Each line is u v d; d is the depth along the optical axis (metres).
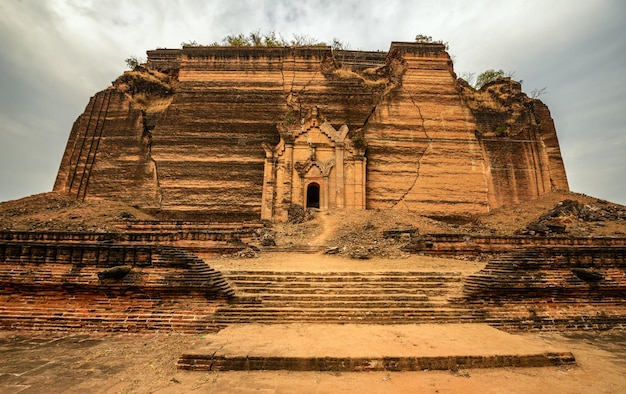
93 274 11.78
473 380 7.65
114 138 37.97
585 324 12.10
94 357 9.10
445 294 13.70
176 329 11.23
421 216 34.97
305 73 40.38
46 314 11.47
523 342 9.51
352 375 7.85
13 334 11.01
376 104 39.41
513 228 31.48
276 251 23.25
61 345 10.05
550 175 39.34
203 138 37.81
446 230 29.83
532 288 12.41
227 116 38.66
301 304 12.59
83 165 37.16
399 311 12.20
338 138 36.66
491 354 8.47
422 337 9.93
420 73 41.00
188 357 8.19
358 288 14.08
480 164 38.25
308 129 36.91
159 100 40.75
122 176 36.81
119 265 11.93
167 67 44.41
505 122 40.16
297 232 27.05
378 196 36.78
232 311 11.75
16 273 11.75
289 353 8.39
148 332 11.18
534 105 41.56
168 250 12.03
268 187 35.28
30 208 32.97
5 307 11.61
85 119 38.72
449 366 8.23
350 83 40.09
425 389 7.20
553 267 12.82
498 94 41.84
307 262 19.34
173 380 7.57
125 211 34.16
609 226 28.94
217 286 12.06
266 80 40.12
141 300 11.72
